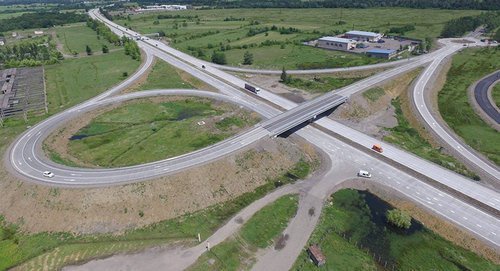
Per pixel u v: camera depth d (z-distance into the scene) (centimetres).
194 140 11794
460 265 7306
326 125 12594
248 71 18100
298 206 9012
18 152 10850
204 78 17050
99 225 8425
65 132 12481
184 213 8819
